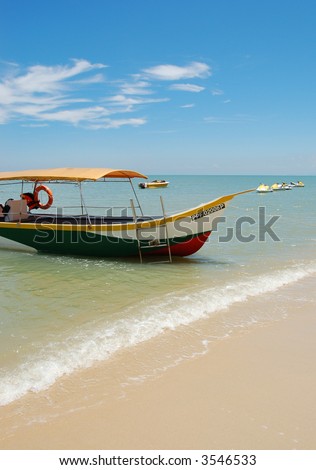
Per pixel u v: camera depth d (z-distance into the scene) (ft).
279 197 142.61
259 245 45.24
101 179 42.50
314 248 43.70
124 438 11.53
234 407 13.03
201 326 20.25
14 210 42.45
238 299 24.95
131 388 14.17
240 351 17.30
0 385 14.20
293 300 25.07
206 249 42.75
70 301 24.67
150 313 21.98
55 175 36.32
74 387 14.20
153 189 203.31
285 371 15.52
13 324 20.63
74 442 11.37
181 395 13.71
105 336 18.76
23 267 33.99
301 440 11.48
